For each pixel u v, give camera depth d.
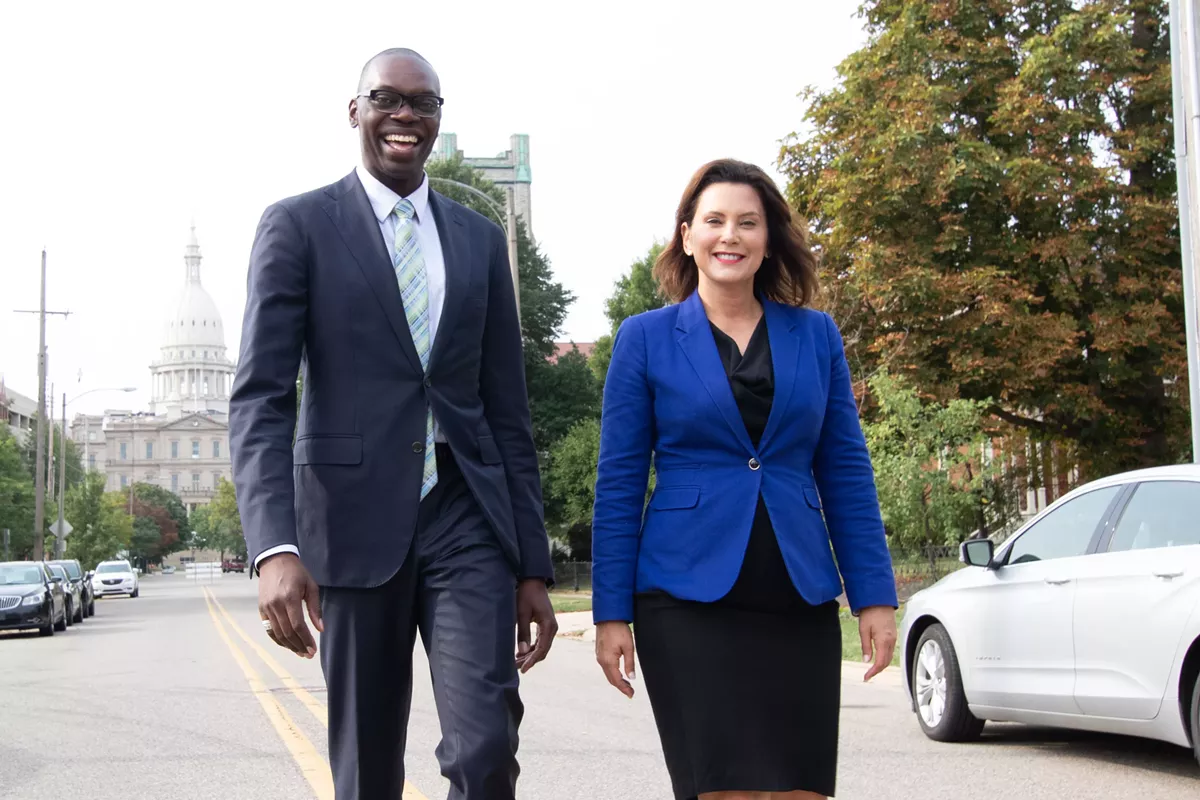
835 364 3.64
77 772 7.48
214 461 196.62
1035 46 23.75
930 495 20.53
